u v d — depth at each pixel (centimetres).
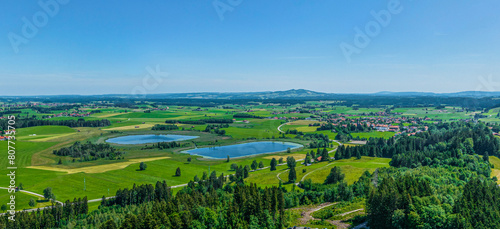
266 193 11381
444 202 10744
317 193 14788
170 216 10844
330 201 14288
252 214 10906
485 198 10188
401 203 9812
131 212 12888
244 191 12069
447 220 9012
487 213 9388
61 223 12638
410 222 9219
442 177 14638
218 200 12825
